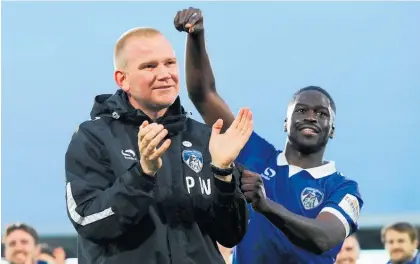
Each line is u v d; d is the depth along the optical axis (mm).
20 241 6945
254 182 4121
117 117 3834
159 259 3705
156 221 3725
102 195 3631
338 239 4598
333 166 4957
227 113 4824
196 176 3816
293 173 4898
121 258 3705
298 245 4418
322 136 4859
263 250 4809
